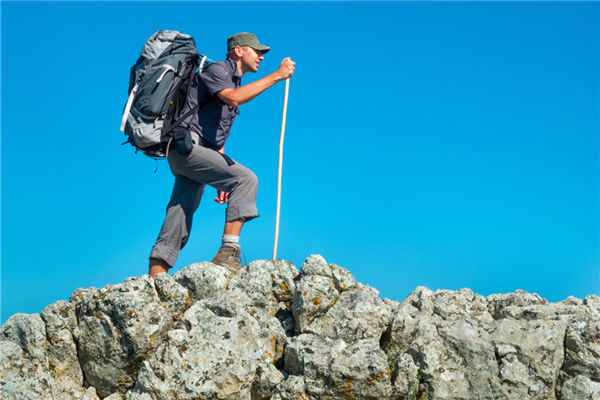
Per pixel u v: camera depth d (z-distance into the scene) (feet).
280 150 17.35
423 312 14.80
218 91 17.10
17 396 13.12
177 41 17.52
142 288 13.67
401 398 13.51
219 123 17.83
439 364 13.67
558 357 13.50
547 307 14.37
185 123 17.25
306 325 14.71
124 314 13.35
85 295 14.07
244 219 17.21
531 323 13.97
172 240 17.89
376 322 14.48
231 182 17.44
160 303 13.99
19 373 13.50
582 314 14.24
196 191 18.37
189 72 17.35
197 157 17.17
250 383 13.46
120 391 13.83
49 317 14.02
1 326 14.20
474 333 13.94
